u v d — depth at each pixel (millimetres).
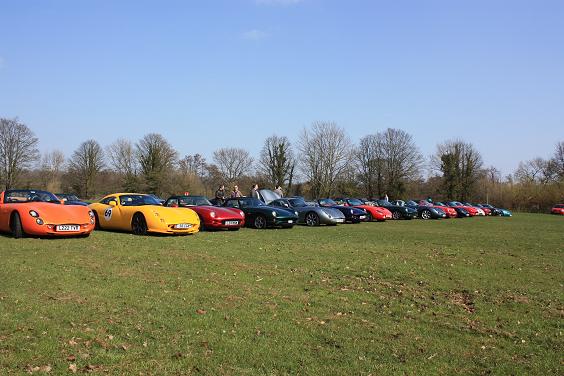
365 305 5859
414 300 6223
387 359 4059
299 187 67125
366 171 71812
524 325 5266
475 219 32719
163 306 5352
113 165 68000
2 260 7809
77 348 3980
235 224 14891
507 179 71375
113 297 5656
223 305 5523
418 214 31203
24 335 4227
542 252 11992
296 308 5547
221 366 3738
